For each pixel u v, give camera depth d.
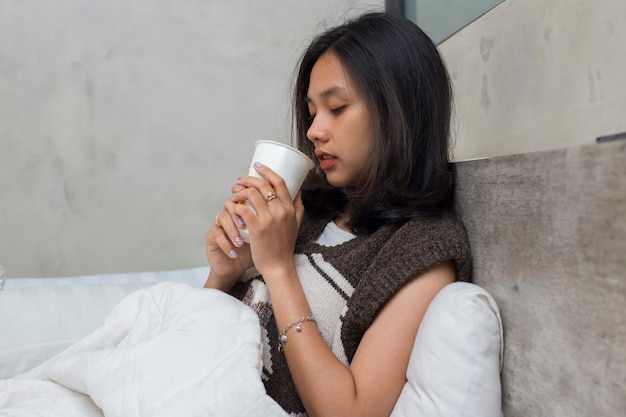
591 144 0.55
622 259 0.50
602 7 0.97
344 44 0.94
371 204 0.95
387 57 0.93
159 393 0.71
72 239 2.28
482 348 0.71
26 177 2.23
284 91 2.37
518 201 0.71
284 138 2.38
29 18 2.21
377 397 0.78
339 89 0.93
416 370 0.74
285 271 0.88
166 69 2.30
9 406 0.88
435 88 0.97
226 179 2.36
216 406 0.68
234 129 2.35
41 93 2.22
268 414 0.68
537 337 0.66
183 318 0.83
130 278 1.59
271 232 0.88
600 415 0.54
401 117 0.92
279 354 0.92
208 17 2.32
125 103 2.28
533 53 1.21
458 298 0.73
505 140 1.34
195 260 2.36
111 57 2.26
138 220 2.31
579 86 1.04
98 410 0.84
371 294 0.83
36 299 1.22
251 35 2.34
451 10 1.70
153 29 2.29
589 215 0.55
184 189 2.33
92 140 2.27
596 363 0.54
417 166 0.96
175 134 2.32
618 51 0.93
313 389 0.79
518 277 0.71
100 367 0.78
